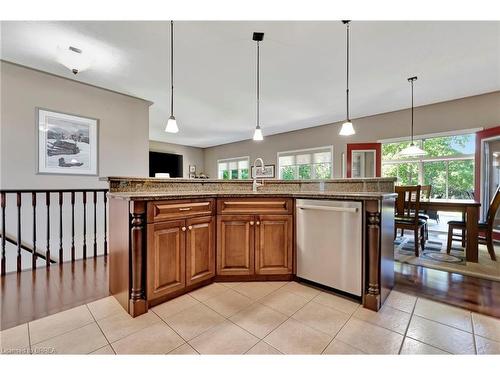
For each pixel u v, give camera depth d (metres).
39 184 3.16
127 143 4.04
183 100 4.29
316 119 5.55
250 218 2.15
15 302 1.80
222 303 1.80
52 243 3.25
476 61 2.93
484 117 3.95
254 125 6.11
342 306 1.75
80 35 2.39
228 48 2.65
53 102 3.27
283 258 2.17
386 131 5.01
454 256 3.01
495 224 3.73
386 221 1.87
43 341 1.36
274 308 1.73
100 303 1.80
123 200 1.73
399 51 2.71
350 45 2.59
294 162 6.74
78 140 3.50
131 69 3.11
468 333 1.43
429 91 3.88
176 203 1.84
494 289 2.04
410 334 1.43
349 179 2.34
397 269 2.54
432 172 4.77
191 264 1.95
